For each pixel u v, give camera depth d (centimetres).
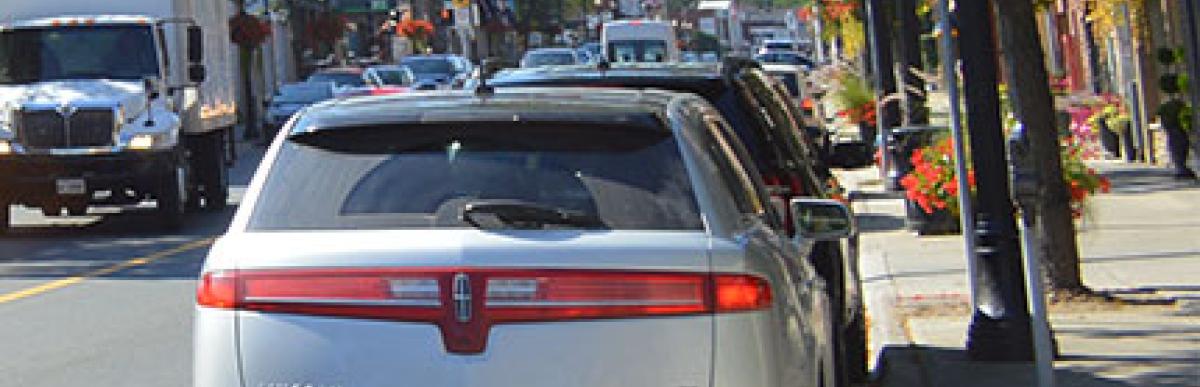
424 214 789
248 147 6178
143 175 3059
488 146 824
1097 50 4750
